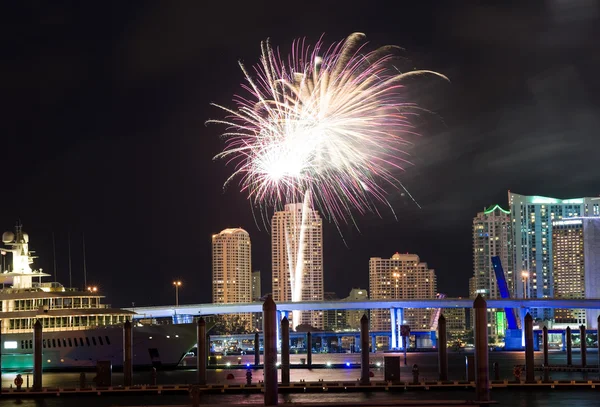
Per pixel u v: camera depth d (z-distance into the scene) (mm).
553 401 98312
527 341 114062
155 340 153250
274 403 84312
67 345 153500
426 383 110188
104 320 157125
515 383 110125
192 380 139125
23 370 153875
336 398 101688
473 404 86188
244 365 178125
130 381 115688
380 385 109188
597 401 98312
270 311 84375
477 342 87812
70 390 110000
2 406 100812
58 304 155750
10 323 154750
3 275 159875
